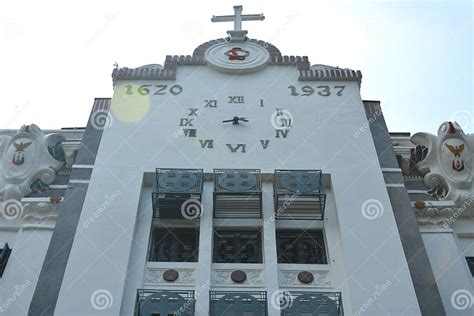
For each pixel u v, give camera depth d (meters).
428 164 20.06
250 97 21.11
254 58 22.47
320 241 17.59
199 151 19.23
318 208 18.12
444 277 16.81
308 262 17.20
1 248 17.50
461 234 18.23
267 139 19.67
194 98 20.98
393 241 16.67
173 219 17.92
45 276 16.16
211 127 20.00
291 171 18.45
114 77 21.47
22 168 19.41
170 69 21.91
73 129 22.03
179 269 16.64
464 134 20.22
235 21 24.14
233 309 15.20
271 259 16.69
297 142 19.58
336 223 17.64
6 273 16.77
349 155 19.19
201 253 16.72
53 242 16.92
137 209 17.58
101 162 18.77
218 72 22.08
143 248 16.94
